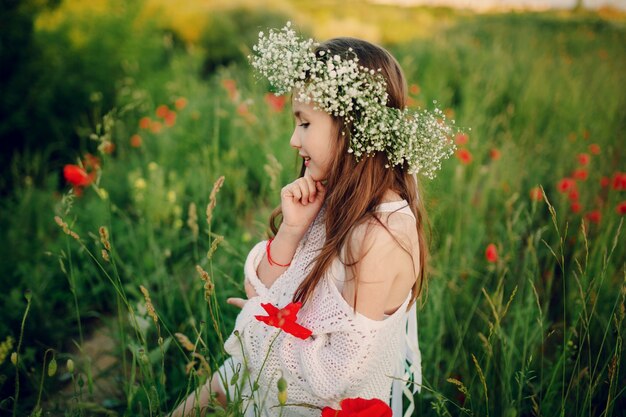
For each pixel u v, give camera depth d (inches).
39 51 179.0
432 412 81.0
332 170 54.7
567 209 130.3
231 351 61.2
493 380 78.9
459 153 138.9
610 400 62.6
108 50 203.5
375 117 52.6
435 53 319.9
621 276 102.2
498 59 297.6
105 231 60.9
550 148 187.5
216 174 137.3
